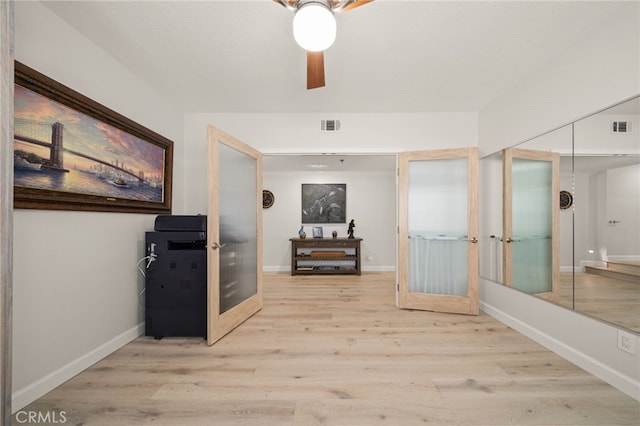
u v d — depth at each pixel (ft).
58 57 5.82
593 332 6.20
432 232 10.63
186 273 7.95
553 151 7.38
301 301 11.91
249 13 5.74
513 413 4.94
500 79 8.46
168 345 7.64
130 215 7.95
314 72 5.37
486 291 10.27
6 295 3.54
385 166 18.03
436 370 6.33
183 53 7.17
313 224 19.61
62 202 5.75
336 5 4.46
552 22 5.99
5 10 3.51
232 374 6.19
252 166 10.28
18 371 5.08
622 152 5.59
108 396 5.43
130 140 7.73
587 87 6.42
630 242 5.45
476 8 5.57
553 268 7.33
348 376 6.10
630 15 5.50
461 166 10.29
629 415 4.88
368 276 17.44
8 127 3.56
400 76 8.29
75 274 6.21
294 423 4.72
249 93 9.45
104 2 5.41
